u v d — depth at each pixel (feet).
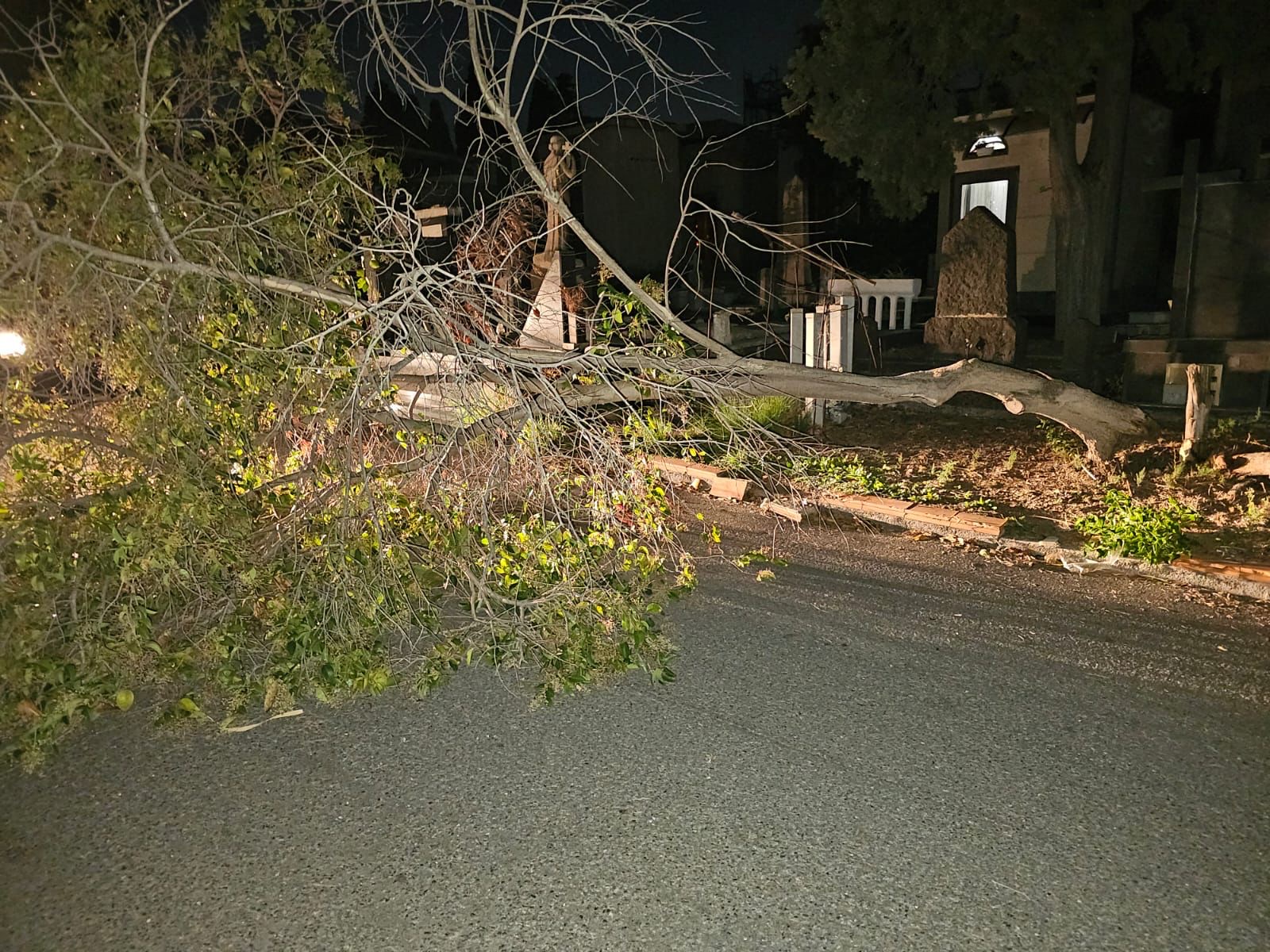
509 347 17.33
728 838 10.27
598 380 17.99
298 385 16.35
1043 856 9.86
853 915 9.04
